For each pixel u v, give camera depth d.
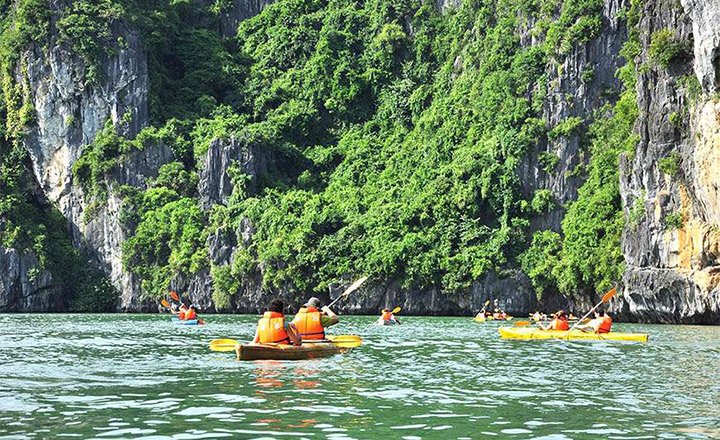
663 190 81.38
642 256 83.88
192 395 21.81
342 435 16.50
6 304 120.31
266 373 26.98
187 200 126.00
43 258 122.75
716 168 71.81
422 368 29.47
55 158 134.00
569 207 108.12
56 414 18.80
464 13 140.88
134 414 18.80
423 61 146.25
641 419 18.61
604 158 105.06
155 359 32.62
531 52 117.06
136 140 131.38
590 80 110.25
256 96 150.25
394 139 139.50
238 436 16.34
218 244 117.25
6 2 150.38
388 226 112.69
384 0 152.62
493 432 16.98
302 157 139.00
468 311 105.75
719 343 45.53
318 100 147.50
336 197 125.94
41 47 135.12
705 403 21.06
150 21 144.00
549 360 33.28
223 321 80.50
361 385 24.11
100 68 133.25
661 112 82.06
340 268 110.06
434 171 121.44
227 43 162.25
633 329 66.06
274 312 32.53
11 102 137.38
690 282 77.00
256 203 119.12
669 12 82.44
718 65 69.94
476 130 121.81
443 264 107.06
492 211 111.81
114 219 127.19
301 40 154.88
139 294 122.38
